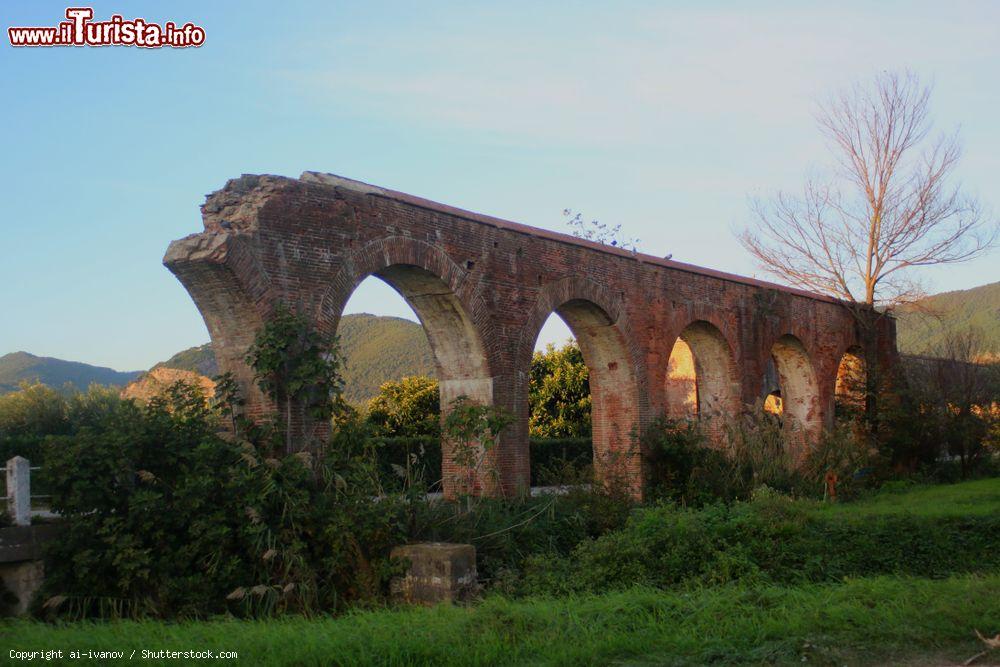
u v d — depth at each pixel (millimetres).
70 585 10977
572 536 14617
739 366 24547
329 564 11555
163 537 11062
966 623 8234
